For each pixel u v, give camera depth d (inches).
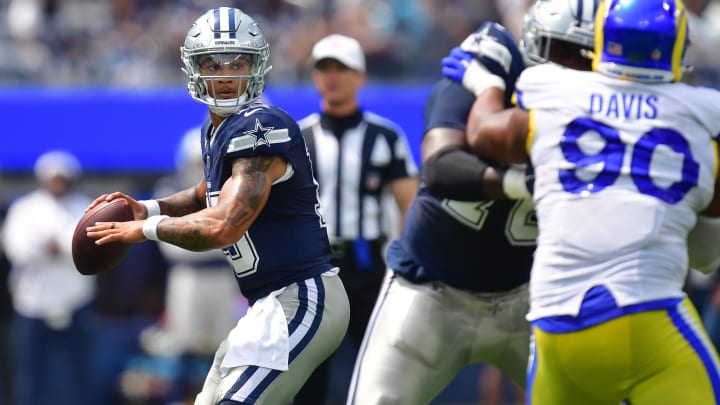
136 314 1418.6
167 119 1403.8
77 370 1318.9
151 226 558.3
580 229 528.7
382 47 1530.5
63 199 1314.0
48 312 1298.0
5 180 1433.3
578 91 538.9
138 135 1400.1
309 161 598.2
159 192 1325.0
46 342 1304.1
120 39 1578.5
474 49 633.6
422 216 663.1
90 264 588.1
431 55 1558.8
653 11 534.6
